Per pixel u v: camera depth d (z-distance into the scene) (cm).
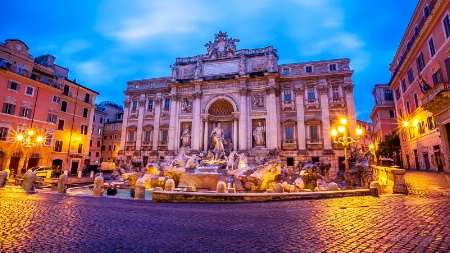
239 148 3975
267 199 1368
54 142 4191
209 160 3416
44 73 4150
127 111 4956
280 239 692
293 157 3819
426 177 2122
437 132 2680
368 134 7881
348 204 1194
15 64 3691
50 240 681
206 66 4500
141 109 4838
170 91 4712
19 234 727
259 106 4097
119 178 3045
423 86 2828
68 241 675
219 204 1286
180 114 4478
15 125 3600
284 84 4103
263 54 4234
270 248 620
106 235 736
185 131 4347
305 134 3866
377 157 4741
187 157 3247
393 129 5475
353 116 3731
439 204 1120
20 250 598
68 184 2412
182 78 4628
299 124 3897
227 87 4291
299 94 4000
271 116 3922
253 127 4106
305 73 4059
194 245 648
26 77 3753
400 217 909
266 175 2483
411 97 3506
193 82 4378
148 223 889
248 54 4353
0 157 3412
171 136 4378
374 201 1250
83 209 1131
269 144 3872
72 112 4606
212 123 4384
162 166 3148
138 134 4722
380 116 5616
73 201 1346
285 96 4100
